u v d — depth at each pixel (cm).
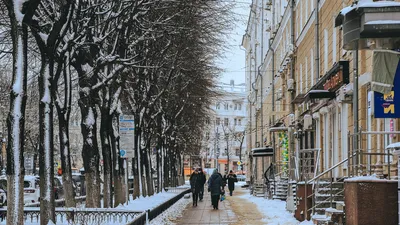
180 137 5231
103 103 2117
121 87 2250
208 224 1917
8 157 1202
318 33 2856
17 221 1191
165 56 2581
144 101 2930
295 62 3831
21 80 1216
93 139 1961
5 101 2781
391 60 1259
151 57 2530
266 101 5794
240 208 2741
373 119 1880
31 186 2744
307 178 2072
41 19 1728
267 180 3678
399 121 1639
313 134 3148
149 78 2919
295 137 3603
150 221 1673
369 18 1145
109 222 1600
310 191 1839
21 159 1209
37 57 2038
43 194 1462
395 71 1262
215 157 10531
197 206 2966
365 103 1977
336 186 1816
